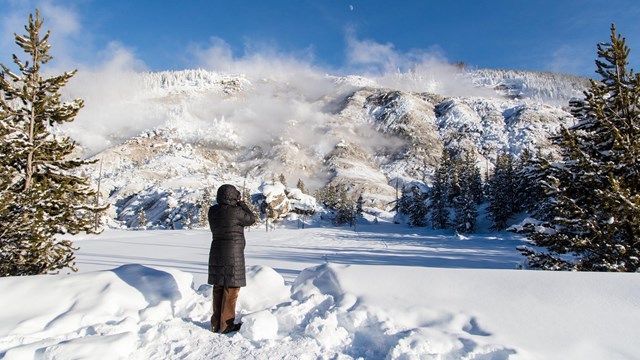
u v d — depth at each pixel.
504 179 61.28
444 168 81.62
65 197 9.36
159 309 4.40
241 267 4.20
